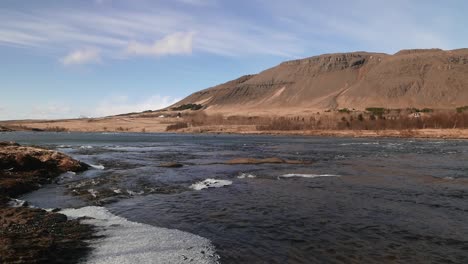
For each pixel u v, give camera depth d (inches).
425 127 5285.4
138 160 1619.1
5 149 1164.5
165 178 1087.0
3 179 882.8
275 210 713.6
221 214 680.4
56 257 440.1
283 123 6948.8
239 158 1724.9
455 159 1711.4
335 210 714.2
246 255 476.1
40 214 618.2
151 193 864.9
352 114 7800.2
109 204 744.3
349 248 506.0
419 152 2135.8
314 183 1023.0
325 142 3427.7
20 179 914.1
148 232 562.6
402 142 3314.5
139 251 479.2
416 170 1307.8
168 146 2790.4
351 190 918.4
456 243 528.1
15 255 419.5
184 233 563.5
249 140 3954.2
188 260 453.4
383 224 621.3
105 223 605.9
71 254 456.8
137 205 741.3
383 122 5772.6
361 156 1875.0
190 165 1430.9
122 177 1089.4
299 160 1627.7
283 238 546.9
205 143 3292.3
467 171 1282.0
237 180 1069.8
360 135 4889.3
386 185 994.1
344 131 5590.6
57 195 819.4
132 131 7780.5
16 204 703.1
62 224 582.9
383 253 488.4
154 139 4185.5
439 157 1812.3
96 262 435.8
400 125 5482.3
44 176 1030.4
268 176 1149.1
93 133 6786.4
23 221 567.5
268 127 6889.8
